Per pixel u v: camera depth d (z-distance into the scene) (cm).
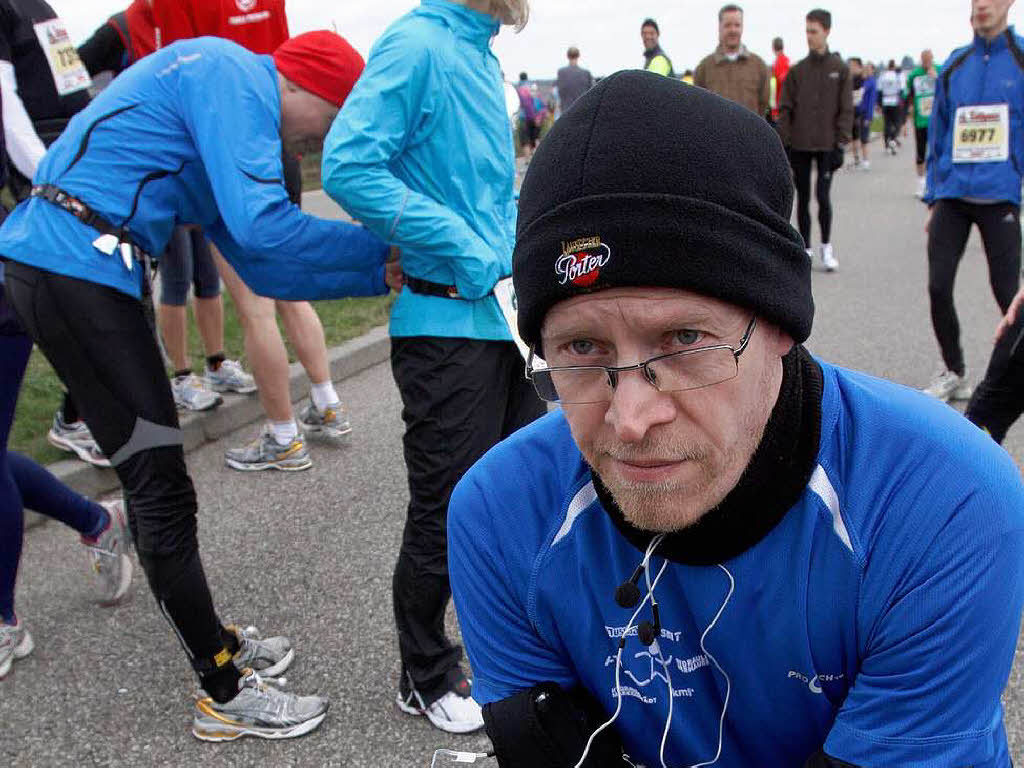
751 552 91
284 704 236
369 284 223
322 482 391
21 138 313
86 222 208
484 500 105
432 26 202
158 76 213
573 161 78
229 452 408
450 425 214
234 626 264
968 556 84
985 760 88
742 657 96
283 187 212
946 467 87
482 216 211
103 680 261
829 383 93
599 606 101
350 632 280
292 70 214
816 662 95
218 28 380
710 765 106
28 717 246
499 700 109
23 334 247
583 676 108
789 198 83
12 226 216
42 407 446
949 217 429
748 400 82
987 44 408
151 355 215
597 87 80
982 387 281
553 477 103
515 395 235
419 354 214
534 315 84
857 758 91
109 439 213
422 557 222
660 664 101
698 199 75
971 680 87
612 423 81
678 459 81
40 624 290
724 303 77
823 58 747
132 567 324
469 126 207
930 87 1170
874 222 1066
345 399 502
